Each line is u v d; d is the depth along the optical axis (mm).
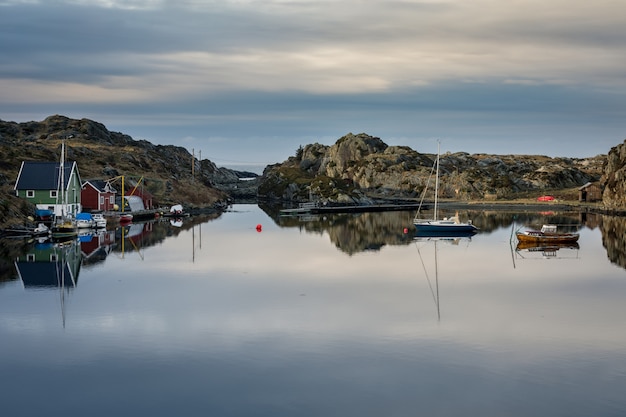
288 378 36625
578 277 68250
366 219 154375
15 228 103250
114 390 34938
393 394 34469
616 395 34438
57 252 84125
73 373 37344
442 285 62844
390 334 44969
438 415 32031
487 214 176125
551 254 88000
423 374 37312
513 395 34438
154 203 172750
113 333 44969
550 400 33812
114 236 105312
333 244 97312
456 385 35719
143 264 74500
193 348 41656
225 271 69875
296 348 41750
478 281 65312
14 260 76625
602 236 113062
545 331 46062
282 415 32031
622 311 52281
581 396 34281
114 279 64750
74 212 126375
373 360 39594
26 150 172000
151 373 37344
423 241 104438
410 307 53094
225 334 44750
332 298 56125
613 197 181625
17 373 37344
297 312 50938
